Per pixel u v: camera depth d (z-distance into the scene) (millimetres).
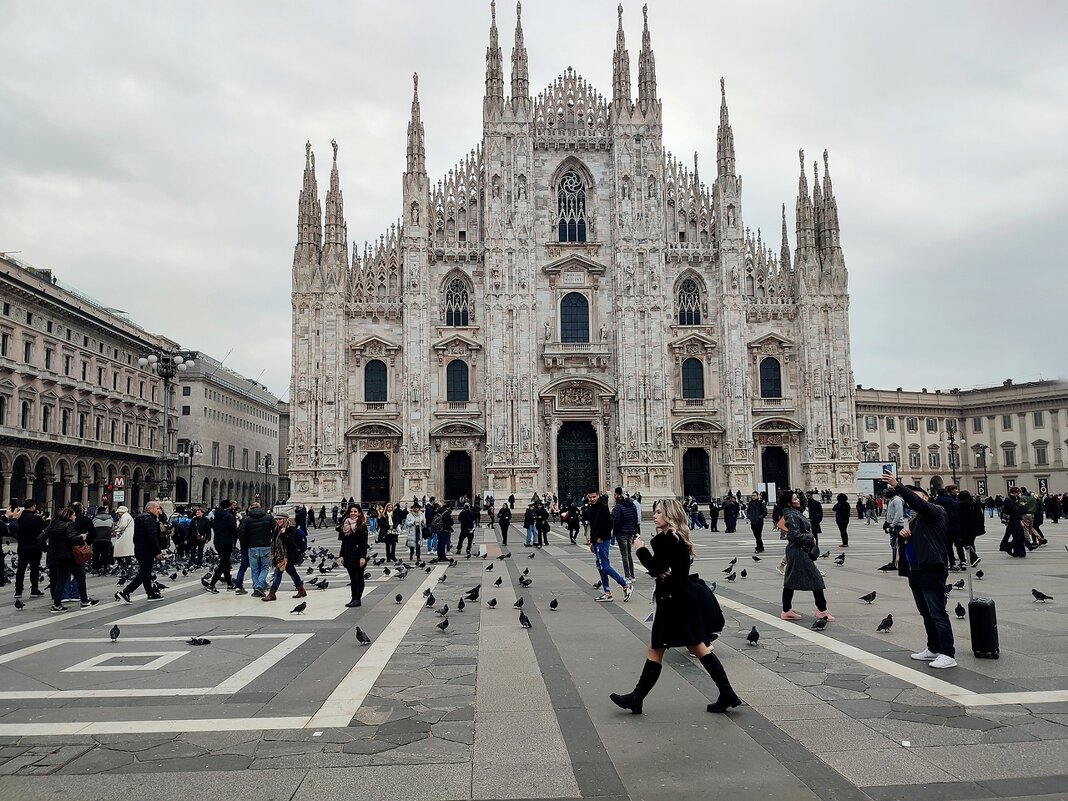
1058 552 34375
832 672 13211
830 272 81062
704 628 11781
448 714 11289
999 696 11680
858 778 8844
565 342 80188
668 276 81250
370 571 30828
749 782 8789
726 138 81438
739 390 78812
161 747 10086
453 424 77688
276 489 167875
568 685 12773
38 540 24484
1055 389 109812
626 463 77562
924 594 13797
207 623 18938
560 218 82375
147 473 99938
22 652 15734
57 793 8711
